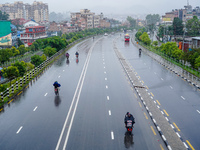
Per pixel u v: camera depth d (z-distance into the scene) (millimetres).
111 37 142875
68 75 40125
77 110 23781
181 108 24438
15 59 74500
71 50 77812
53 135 18453
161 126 19812
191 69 43625
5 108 24609
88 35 149125
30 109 24234
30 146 16828
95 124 20375
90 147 16562
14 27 137375
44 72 42969
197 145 16953
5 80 40688
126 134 18484
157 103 26000
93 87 32344
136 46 90750
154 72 43031
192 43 65438
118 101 26500
